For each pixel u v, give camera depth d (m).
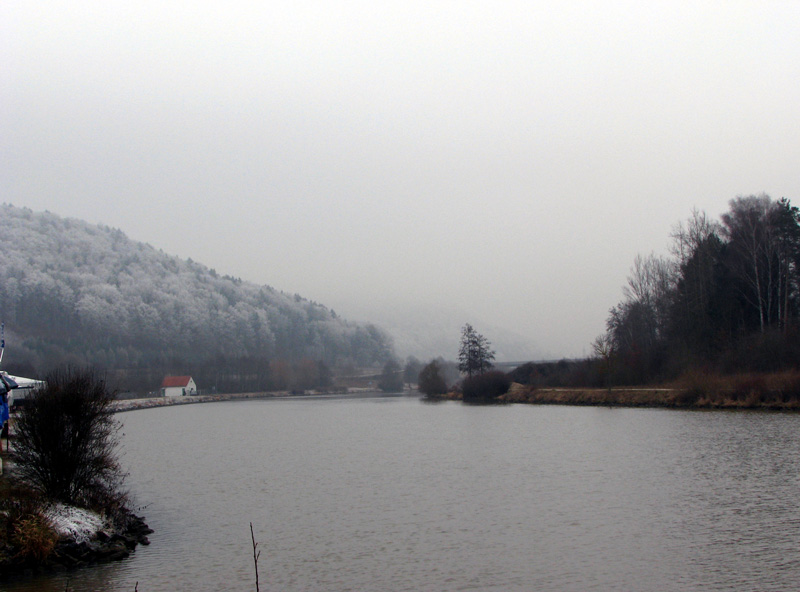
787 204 94.19
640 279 120.25
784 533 25.00
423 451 52.16
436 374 163.38
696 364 91.88
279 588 20.61
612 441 52.53
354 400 172.25
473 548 24.50
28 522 22.03
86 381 26.80
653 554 23.11
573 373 122.75
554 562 22.61
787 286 87.94
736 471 36.75
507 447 52.38
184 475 41.88
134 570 22.27
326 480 39.38
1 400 28.09
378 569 22.36
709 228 101.06
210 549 24.86
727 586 19.94
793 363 79.38
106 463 27.44
